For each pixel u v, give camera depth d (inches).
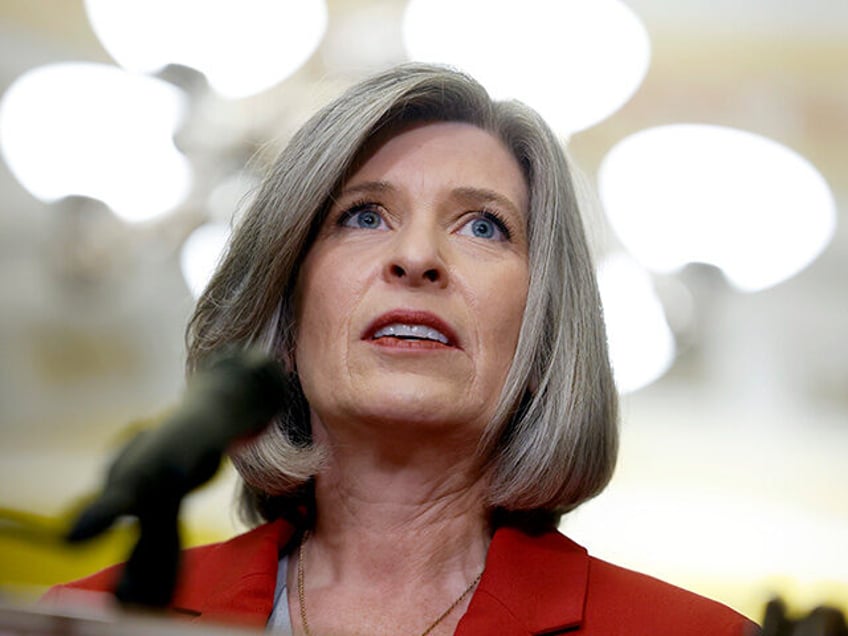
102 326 422.9
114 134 356.8
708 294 369.4
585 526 413.4
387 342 159.5
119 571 107.8
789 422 407.5
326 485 167.0
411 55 316.2
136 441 104.7
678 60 384.5
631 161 356.2
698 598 158.1
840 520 408.5
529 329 163.6
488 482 164.7
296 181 165.5
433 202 165.0
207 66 325.7
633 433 414.0
